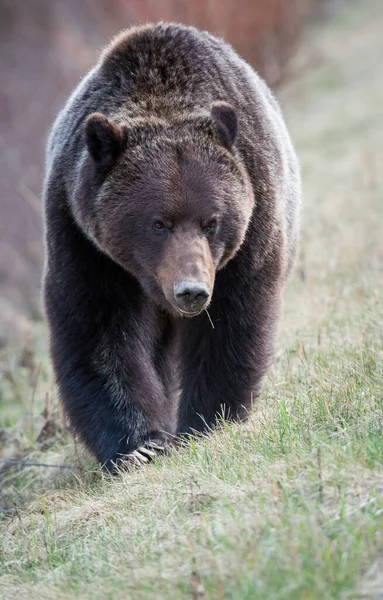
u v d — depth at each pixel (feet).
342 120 131.44
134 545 27.14
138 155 35.27
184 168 34.71
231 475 29.27
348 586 21.56
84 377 37.93
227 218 35.04
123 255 35.83
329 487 25.94
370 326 44.57
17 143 111.65
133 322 38.75
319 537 23.07
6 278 94.84
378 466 26.50
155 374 40.98
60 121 40.73
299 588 21.49
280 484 26.53
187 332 38.93
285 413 33.12
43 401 54.60
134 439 37.63
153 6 116.26
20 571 29.63
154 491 31.27
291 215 44.04
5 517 38.14
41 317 80.94
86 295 37.63
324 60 163.84
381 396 33.01
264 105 40.50
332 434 30.22
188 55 37.86
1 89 121.39
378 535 22.99
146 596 23.48
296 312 56.49
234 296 37.55
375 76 151.74
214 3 115.96
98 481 38.22
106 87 38.01
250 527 24.94
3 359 66.39
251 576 22.33
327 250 70.74
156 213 34.50
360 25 185.88
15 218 100.58
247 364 38.45
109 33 119.75
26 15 143.43
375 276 57.52
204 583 22.89
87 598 24.63
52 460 44.50
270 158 38.91
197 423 38.96
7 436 50.47
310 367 40.19
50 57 125.70
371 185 86.79
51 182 38.78
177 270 33.50
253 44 120.37
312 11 186.80
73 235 37.63
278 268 38.81
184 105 36.86
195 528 26.53
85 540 30.09
